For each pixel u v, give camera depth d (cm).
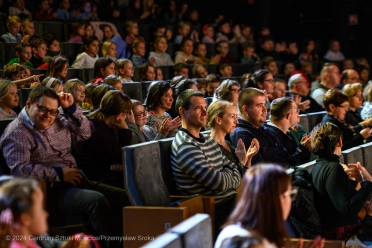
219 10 1139
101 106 371
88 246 253
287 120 443
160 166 333
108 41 720
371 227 379
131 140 373
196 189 337
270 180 204
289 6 1183
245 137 405
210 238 238
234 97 482
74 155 363
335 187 334
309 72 915
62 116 355
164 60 795
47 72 545
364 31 1138
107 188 348
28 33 693
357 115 603
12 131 320
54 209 320
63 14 854
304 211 332
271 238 201
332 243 290
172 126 390
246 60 916
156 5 993
